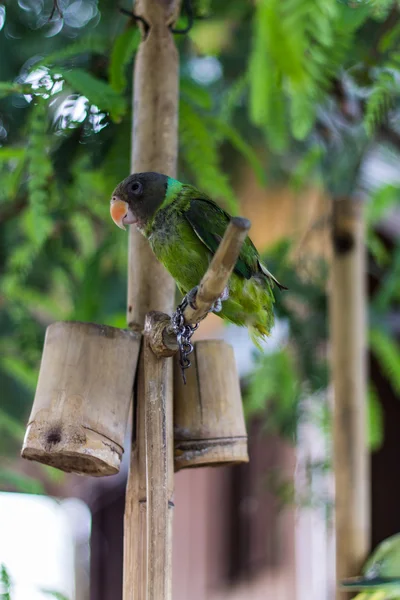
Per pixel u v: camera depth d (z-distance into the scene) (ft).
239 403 12.22
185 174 16.93
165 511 10.46
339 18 13.29
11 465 22.34
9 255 20.06
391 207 20.83
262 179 15.93
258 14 9.77
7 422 19.67
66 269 20.08
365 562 15.20
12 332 20.35
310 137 21.01
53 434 10.54
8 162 16.44
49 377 10.87
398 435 28.89
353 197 16.49
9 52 19.93
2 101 17.42
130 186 12.96
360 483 15.52
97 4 18.57
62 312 20.29
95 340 10.96
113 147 14.69
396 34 14.94
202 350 12.05
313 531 30.91
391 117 18.92
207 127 16.15
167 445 11.21
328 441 19.39
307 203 23.31
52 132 14.28
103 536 43.88
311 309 19.48
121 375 10.94
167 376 11.30
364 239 17.49
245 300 13.46
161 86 12.63
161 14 12.53
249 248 13.60
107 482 39.86
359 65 16.01
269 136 17.93
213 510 36.73
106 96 11.75
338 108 18.01
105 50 14.60
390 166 22.15
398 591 13.16
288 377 19.38
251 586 34.24
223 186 14.79
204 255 13.26
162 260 13.26
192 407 11.82
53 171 15.25
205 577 36.73
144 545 10.97
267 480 21.66
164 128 12.76
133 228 13.05
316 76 13.88
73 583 40.68
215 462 11.96
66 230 18.83
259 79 13.50
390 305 20.21
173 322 10.46
